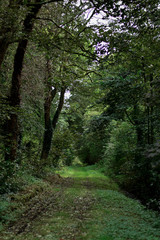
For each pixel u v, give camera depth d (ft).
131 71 38.60
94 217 20.02
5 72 36.52
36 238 14.39
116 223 18.06
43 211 21.48
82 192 33.40
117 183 48.16
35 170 40.70
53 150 57.00
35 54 39.63
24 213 20.17
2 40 20.77
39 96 42.34
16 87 28.37
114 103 44.65
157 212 23.88
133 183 39.83
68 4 25.91
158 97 17.66
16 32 19.80
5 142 26.14
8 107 23.25
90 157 113.19
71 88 51.37
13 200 22.09
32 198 25.67
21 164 36.37
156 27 23.86
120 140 55.31
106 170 65.21
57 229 16.40
